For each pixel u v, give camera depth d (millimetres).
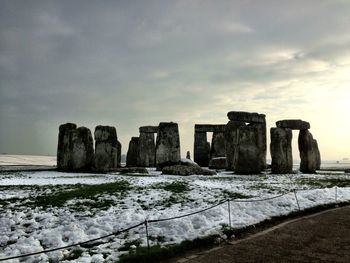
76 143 34469
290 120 34469
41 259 9352
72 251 9930
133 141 49656
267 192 18156
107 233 11375
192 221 12055
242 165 31109
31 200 15664
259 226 12375
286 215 13906
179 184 20859
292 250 9680
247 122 34875
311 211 15094
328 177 28219
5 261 9211
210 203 15078
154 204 15078
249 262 8750
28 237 11172
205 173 30391
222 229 11336
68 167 34719
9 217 13000
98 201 15555
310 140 35250
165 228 11422
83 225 12141
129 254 9172
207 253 9531
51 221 12656
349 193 18969
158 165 36375
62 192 17656
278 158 32625
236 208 13859
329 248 9859
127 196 16656
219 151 46688
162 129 37031
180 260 9094
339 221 13172
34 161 95188
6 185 20703
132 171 32844
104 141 33938
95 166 33562
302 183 23062
